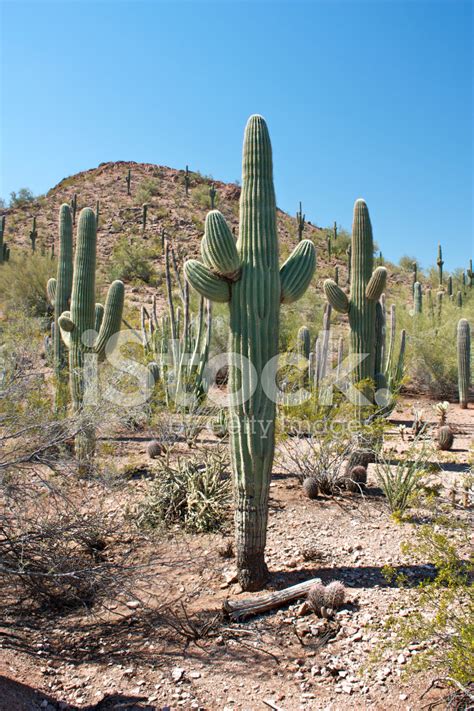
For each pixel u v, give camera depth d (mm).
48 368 10688
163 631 4219
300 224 41688
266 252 4648
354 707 3338
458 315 18406
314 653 3881
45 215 53906
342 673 3637
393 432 10461
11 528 4160
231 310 4703
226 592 4742
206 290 4633
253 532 4699
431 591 3533
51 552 4156
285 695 3480
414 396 15562
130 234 46562
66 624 4219
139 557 5148
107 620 4379
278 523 6098
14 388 4844
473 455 6738
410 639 3402
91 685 3629
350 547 5449
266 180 4715
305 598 4547
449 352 15719
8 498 4109
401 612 4203
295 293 4848
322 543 5566
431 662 3320
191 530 6023
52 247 41500
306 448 8258
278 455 7621
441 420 11500
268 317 4625
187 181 58250
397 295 30703
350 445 7246
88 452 5789
